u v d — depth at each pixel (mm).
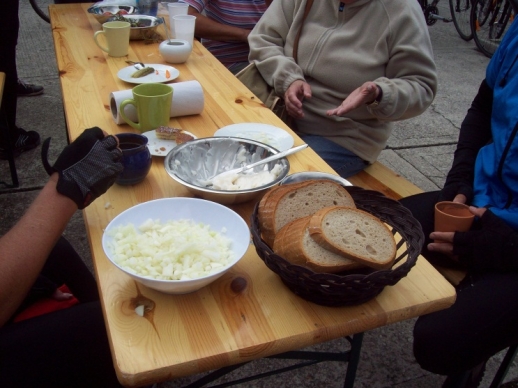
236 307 899
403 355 1900
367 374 1814
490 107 1875
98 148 1018
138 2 2695
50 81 4199
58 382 1066
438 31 6309
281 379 1789
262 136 1529
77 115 1623
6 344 1068
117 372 780
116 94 1555
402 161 3350
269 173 1257
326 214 932
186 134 1459
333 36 2047
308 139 2125
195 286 877
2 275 902
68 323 1116
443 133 3752
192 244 921
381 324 907
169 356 794
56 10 2818
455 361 1372
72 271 1492
